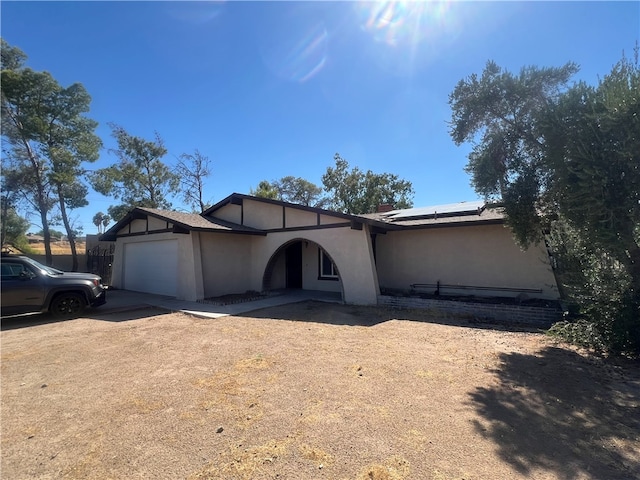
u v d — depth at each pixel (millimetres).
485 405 3969
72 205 23844
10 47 21547
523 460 2898
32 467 2900
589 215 5453
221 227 12773
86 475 2775
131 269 15570
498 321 8727
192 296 12172
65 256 23422
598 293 6078
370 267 11070
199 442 3221
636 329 5539
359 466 2822
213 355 5953
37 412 3912
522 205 7051
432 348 6316
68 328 8211
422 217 12930
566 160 5809
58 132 22875
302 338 7055
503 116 7039
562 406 3945
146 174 28531
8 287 8523
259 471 2770
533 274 10539
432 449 3066
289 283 15531
